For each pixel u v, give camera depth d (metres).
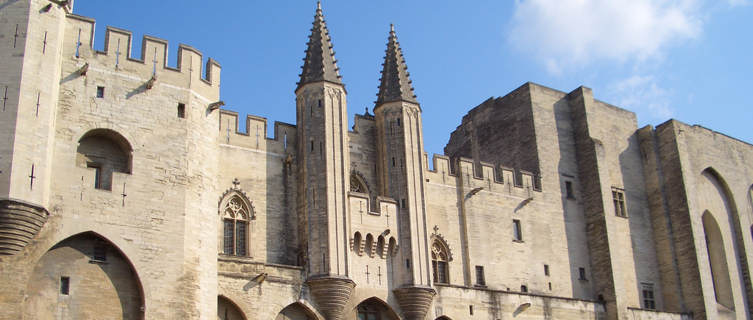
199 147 42.62
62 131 38.00
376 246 49.09
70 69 39.31
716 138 73.12
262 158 49.06
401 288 49.00
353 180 52.38
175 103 42.19
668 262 65.44
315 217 47.19
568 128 65.69
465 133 71.12
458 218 56.59
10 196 34.38
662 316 61.88
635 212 66.50
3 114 35.53
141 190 39.41
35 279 35.81
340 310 45.97
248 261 44.12
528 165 63.25
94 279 37.31
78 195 37.38
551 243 60.41
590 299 60.22
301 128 49.84
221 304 43.19
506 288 56.72
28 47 36.94
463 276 55.25
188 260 39.88
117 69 40.88
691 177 67.38
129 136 40.00
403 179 51.47
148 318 37.59
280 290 44.81
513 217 59.22
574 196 63.41
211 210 42.50
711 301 63.62
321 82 49.69
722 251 70.19
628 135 69.25
